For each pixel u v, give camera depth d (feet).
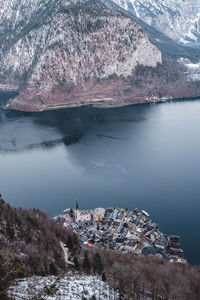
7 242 396.98
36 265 336.90
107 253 428.56
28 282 285.64
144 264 370.32
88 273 366.22
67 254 416.87
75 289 297.94
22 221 461.37
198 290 329.31
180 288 320.29
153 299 303.07
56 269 345.31
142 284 319.68
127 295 304.09
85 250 439.63
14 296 236.22
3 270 175.01
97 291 305.73
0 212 463.83
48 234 462.19
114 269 347.15
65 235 480.64
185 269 376.68
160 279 333.42
